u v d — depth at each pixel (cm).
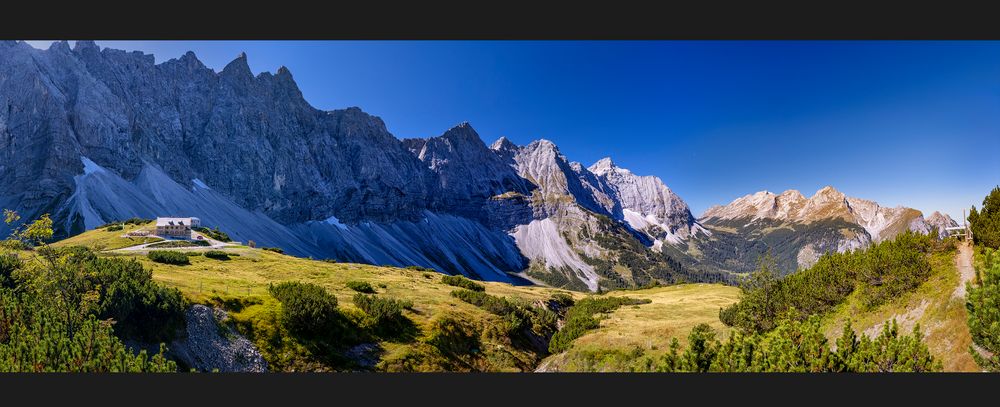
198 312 3531
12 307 2534
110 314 2911
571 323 5397
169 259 6800
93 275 3072
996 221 3250
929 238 3762
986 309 2234
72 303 2734
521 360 4819
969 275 2980
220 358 3259
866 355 2098
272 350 3541
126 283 3225
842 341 2189
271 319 3825
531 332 5759
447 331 4725
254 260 8488
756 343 2309
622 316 6134
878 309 3347
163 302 3266
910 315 3064
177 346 3170
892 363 2064
